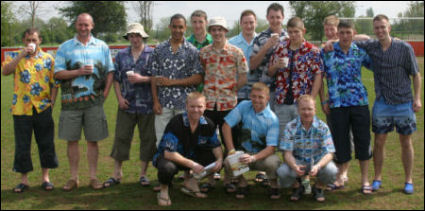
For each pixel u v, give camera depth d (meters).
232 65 4.77
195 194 4.76
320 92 5.04
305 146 4.57
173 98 4.86
